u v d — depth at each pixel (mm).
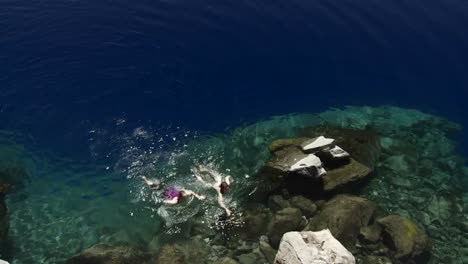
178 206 16047
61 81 20984
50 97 20141
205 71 22562
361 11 27906
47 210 15773
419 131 21172
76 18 24844
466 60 24625
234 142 19328
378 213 16281
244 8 27406
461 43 25672
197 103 20906
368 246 14805
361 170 17000
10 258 13992
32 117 19156
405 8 28500
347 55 24484
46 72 21297
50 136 18500
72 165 17516
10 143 18000
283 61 23734
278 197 16281
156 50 23391
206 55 23516
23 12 24750
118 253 13859
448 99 22750
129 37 23938
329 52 24578
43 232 14984
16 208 15695
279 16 26953
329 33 25859
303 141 18125
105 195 16484
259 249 14531
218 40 24609
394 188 17734
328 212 15156
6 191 15805
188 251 14336
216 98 21297
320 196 16312
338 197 15969
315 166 15859
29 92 20234
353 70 23672
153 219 15656
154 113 20047
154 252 14406
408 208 16906
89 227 15297
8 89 20188
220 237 14914
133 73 21891
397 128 21312
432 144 20594
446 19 27641
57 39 23188
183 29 25078
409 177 18438
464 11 28609
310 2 28516
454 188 18172
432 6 28938
